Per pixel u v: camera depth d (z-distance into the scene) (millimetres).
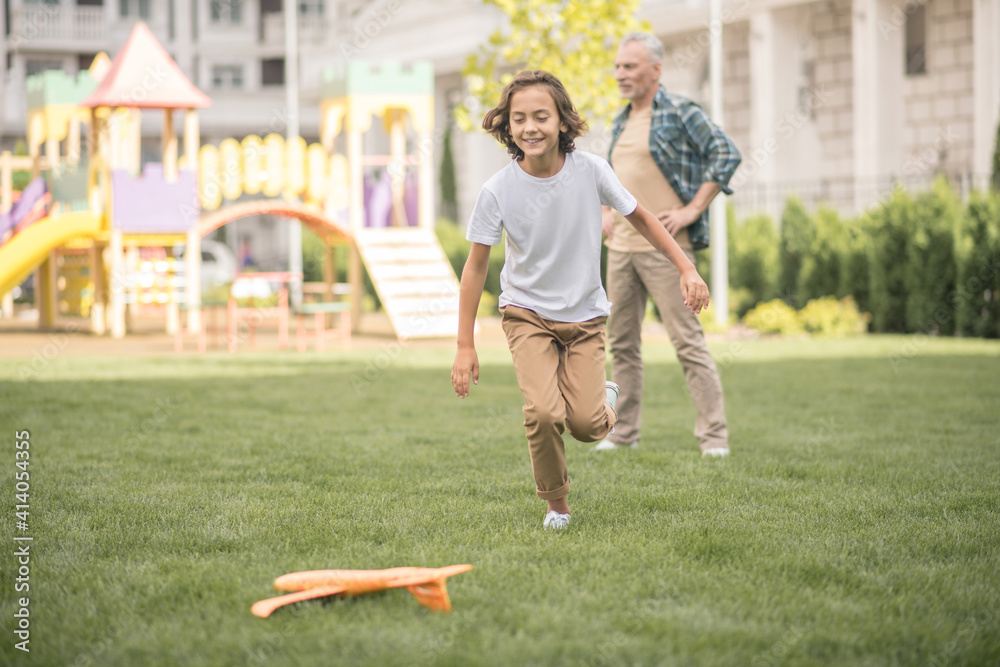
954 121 22484
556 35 15203
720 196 17438
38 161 19562
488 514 4598
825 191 24266
